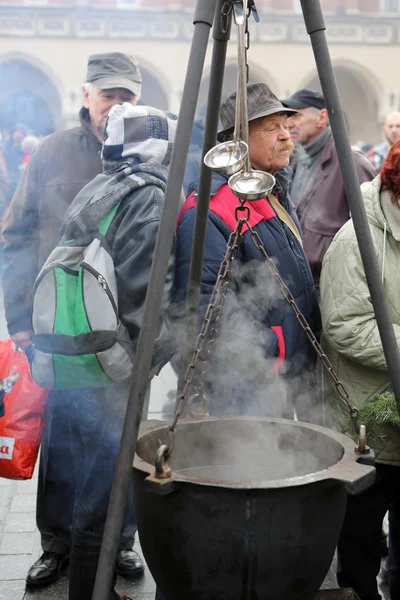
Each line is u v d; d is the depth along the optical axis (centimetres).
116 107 249
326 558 184
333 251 253
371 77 2828
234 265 259
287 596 179
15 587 292
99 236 236
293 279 266
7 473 285
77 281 234
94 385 236
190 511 171
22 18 2666
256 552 171
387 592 291
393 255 249
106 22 2691
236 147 193
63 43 2688
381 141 2855
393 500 264
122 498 182
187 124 184
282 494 168
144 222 233
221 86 215
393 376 206
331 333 250
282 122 265
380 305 204
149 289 185
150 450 200
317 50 196
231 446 219
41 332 232
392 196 248
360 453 187
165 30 2702
